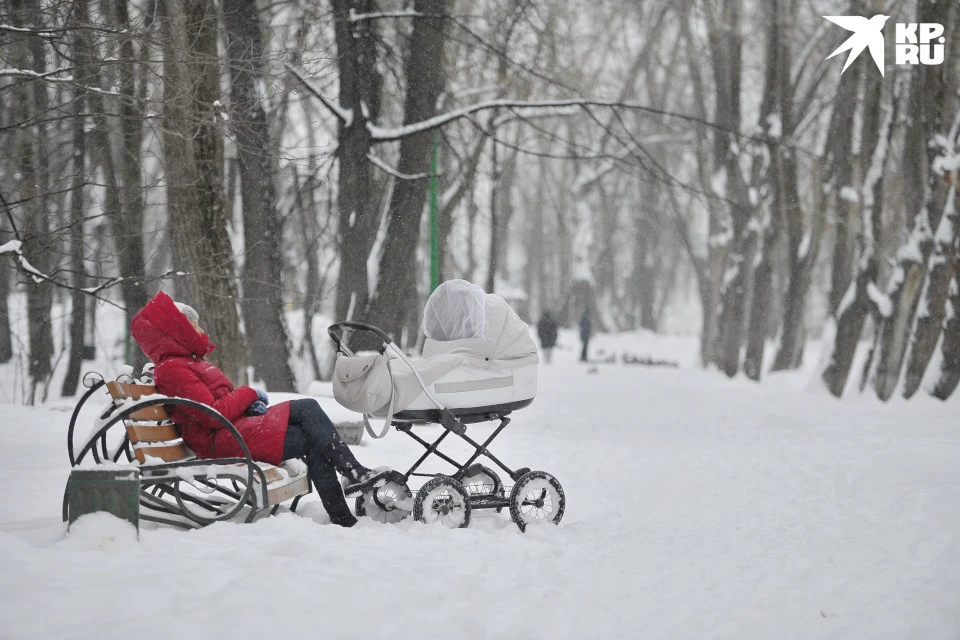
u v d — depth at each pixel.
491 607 6.33
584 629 6.02
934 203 27.70
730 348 40.56
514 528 9.55
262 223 22.14
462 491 9.32
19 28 11.86
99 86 13.48
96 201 16.27
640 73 62.50
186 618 5.39
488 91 32.69
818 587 7.31
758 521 10.38
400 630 5.64
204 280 16.98
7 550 6.31
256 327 22.38
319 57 15.79
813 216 39.22
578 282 65.19
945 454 15.78
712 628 6.18
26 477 10.54
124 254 20.08
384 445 16.23
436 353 9.75
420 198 22.00
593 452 16.88
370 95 23.31
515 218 101.56
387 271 21.86
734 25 42.41
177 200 16.88
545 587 6.96
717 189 43.16
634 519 10.53
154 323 8.78
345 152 22.20
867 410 25.55
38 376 22.81
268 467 8.73
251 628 5.34
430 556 7.69
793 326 39.00
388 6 26.72
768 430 20.77
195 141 16.72
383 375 9.29
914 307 28.23
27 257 14.16
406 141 22.08
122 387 8.19
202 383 8.69
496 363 9.65
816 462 15.27
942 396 27.12
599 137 59.38
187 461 8.15
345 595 6.17
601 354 57.56
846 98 34.34
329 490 8.93
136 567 6.21
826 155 38.62
